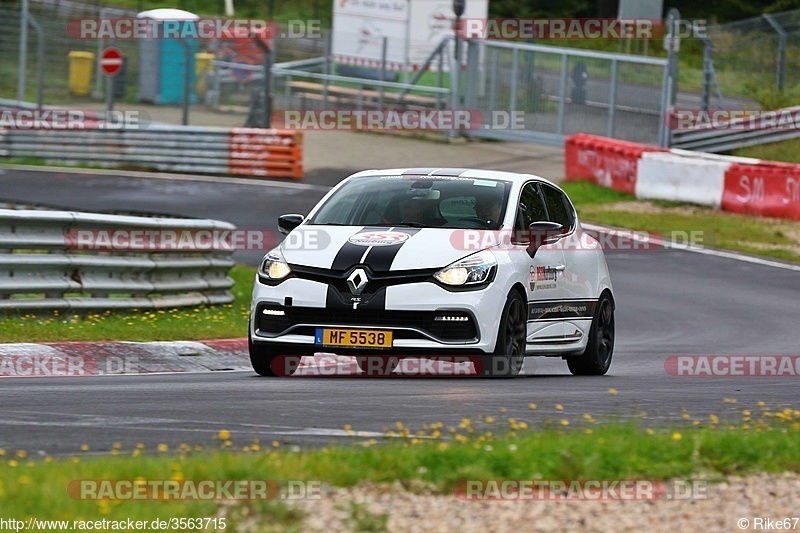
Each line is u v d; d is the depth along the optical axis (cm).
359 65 12875
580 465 2027
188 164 10706
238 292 5978
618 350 4856
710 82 11581
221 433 2252
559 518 1820
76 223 4688
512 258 3572
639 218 9081
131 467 1922
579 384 3562
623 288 6700
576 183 10438
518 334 3597
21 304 4472
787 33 12100
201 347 4259
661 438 2308
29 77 13150
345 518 1748
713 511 1912
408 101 12581
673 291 6625
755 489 2058
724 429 2500
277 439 2388
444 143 12269
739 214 9362
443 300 3397
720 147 11188
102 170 10700
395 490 1920
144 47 13038
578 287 3981
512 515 1816
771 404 3206
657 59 11219
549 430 2394
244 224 8281
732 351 4762
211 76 13062
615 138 11438
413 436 2389
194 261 5372
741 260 7706
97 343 4012
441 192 3766
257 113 11781
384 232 3572
